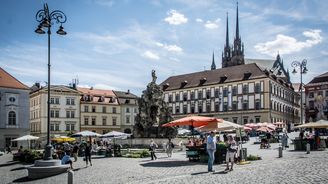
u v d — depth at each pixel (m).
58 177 22.17
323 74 102.94
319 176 16.52
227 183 15.52
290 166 21.27
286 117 112.31
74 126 98.62
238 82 103.50
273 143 53.41
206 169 21.38
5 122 68.81
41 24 23.30
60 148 39.91
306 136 43.53
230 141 20.55
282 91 110.19
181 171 20.84
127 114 110.38
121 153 36.81
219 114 107.00
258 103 98.94
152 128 48.53
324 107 98.88
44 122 92.81
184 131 55.81
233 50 154.62
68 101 98.00
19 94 70.75
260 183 15.19
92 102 103.75
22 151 36.00
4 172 27.28
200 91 112.56
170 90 121.06
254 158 26.69
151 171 21.58
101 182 18.58
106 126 105.81
